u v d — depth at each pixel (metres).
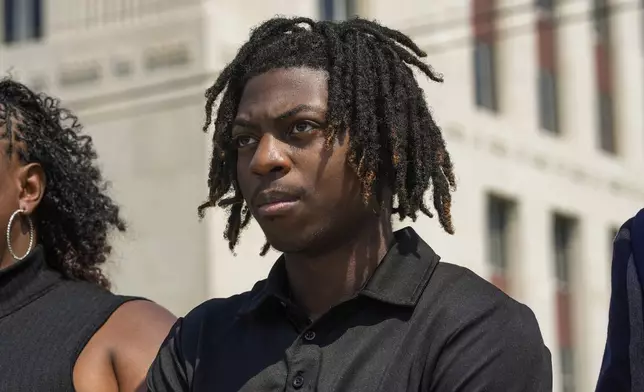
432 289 3.22
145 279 19.53
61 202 4.67
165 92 19.86
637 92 29.05
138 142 19.95
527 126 25.09
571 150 26.39
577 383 25.84
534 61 25.64
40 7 21.62
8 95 4.63
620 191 27.92
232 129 3.36
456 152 22.97
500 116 24.55
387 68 3.32
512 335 3.12
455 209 22.75
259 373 3.22
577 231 26.44
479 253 23.31
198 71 19.53
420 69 3.51
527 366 3.10
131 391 4.19
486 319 3.13
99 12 20.78
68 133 4.84
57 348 4.27
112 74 20.42
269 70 3.25
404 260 3.27
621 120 28.44
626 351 3.25
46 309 4.42
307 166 3.18
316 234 3.21
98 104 20.41
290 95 3.20
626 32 28.78
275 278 3.36
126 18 20.55
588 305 26.25
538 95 25.92
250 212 3.61
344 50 3.28
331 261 3.28
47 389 4.17
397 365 3.12
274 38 3.35
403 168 3.28
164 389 3.42
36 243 4.59
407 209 3.33
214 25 19.56
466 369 3.06
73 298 4.47
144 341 4.29
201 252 19.06
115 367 4.27
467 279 3.26
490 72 24.59
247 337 3.32
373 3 21.78
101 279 4.80
